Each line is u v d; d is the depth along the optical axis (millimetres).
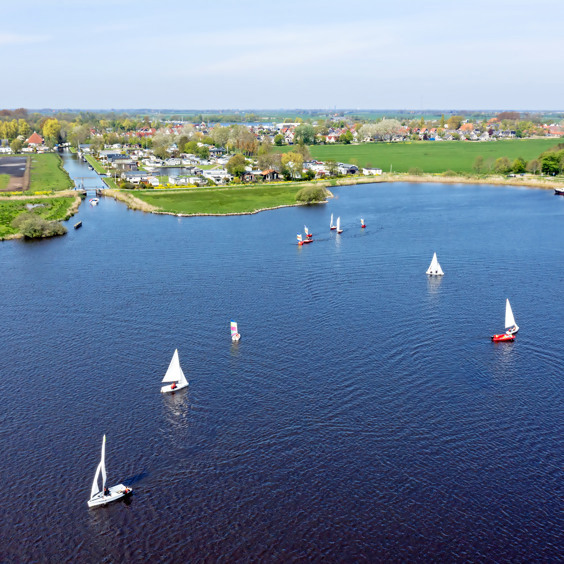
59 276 189375
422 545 81500
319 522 85562
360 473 95062
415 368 127000
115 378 124125
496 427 106625
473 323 149750
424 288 175750
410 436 104062
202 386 120625
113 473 95625
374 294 170625
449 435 104312
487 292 171875
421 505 88438
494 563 78625
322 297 168125
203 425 107812
